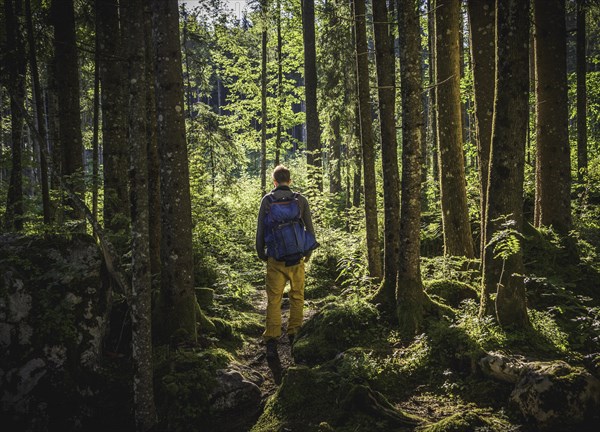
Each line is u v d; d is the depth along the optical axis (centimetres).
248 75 1866
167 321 472
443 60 663
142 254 348
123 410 395
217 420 387
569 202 670
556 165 664
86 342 414
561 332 432
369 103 662
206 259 761
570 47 2405
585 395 326
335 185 1686
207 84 1432
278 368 481
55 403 387
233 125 1862
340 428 350
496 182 438
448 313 500
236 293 722
